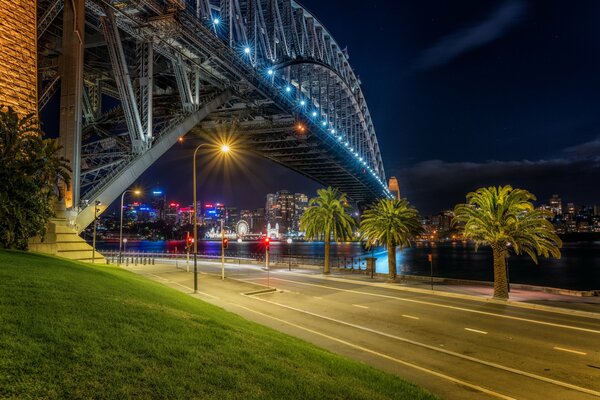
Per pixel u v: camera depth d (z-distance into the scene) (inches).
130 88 1400.1
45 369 247.4
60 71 1274.6
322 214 1878.7
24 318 323.9
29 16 1058.1
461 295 1206.3
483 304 1078.4
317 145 3378.4
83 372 255.9
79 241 1238.3
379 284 1485.0
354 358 566.3
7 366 239.6
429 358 582.6
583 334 734.5
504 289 1135.0
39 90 1392.7
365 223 1622.8
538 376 510.3
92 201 1285.7
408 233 1515.7
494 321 845.8
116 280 737.6
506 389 462.6
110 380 254.7
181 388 266.7
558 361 573.6
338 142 3636.8
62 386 234.1
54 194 1080.8
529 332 747.4
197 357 332.5
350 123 4394.7
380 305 1031.0
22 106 1011.9
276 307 981.8
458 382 476.7
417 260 5305.1
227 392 279.0
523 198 1192.8
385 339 689.0
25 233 870.4
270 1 2426.2
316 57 3385.8
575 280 3142.2
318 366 407.2
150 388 257.3
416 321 840.3
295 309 959.6
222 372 312.3
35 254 824.3
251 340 448.8
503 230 1138.7
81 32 1282.0
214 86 1909.4
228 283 1417.3
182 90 1635.1
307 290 1295.5
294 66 2935.5
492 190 1197.7
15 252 757.3
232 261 2679.6
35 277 498.3
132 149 1419.8
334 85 3937.0
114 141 1540.4
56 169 955.3
